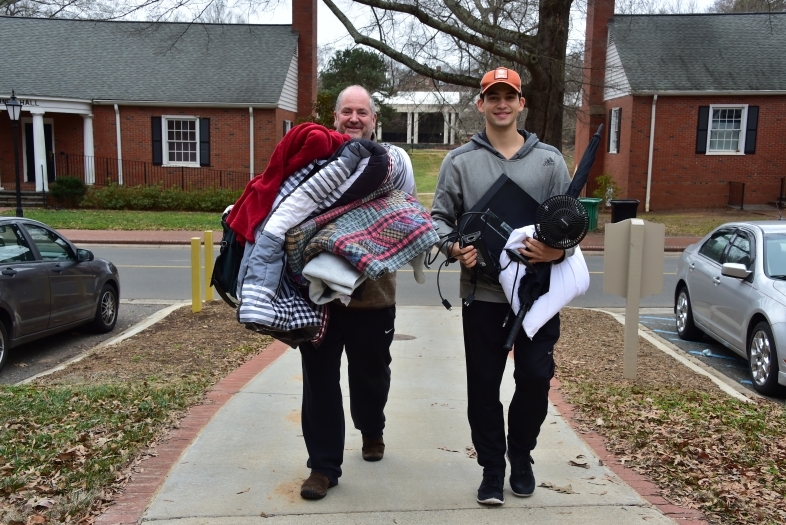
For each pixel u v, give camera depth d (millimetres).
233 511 3455
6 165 27062
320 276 3045
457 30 13648
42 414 4914
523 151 3553
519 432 3561
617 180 26891
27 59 27141
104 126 26781
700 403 5523
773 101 25016
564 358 7129
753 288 7109
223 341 7734
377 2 13219
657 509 3531
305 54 29562
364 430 4059
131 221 22469
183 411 4996
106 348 7492
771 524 3387
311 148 3188
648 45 26516
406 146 61969
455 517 3412
